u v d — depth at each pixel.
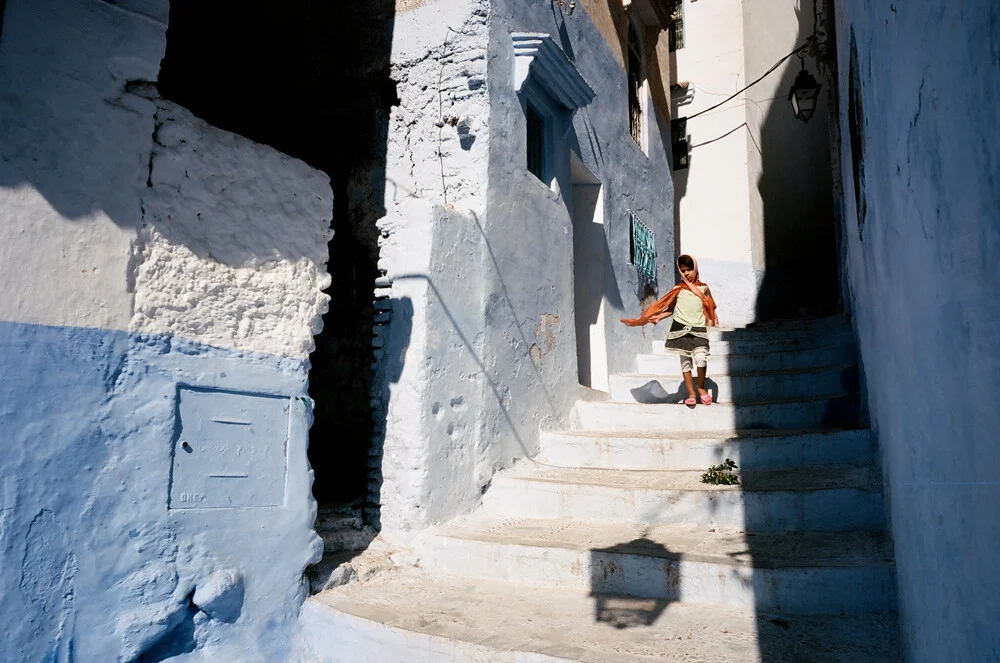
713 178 14.46
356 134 7.16
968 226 2.00
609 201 9.23
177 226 4.03
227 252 4.27
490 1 6.58
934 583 2.61
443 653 3.84
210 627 4.01
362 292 6.94
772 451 6.03
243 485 4.23
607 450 6.61
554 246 7.57
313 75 7.32
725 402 7.69
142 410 3.78
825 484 5.26
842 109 6.87
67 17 3.61
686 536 5.07
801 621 4.04
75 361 3.53
